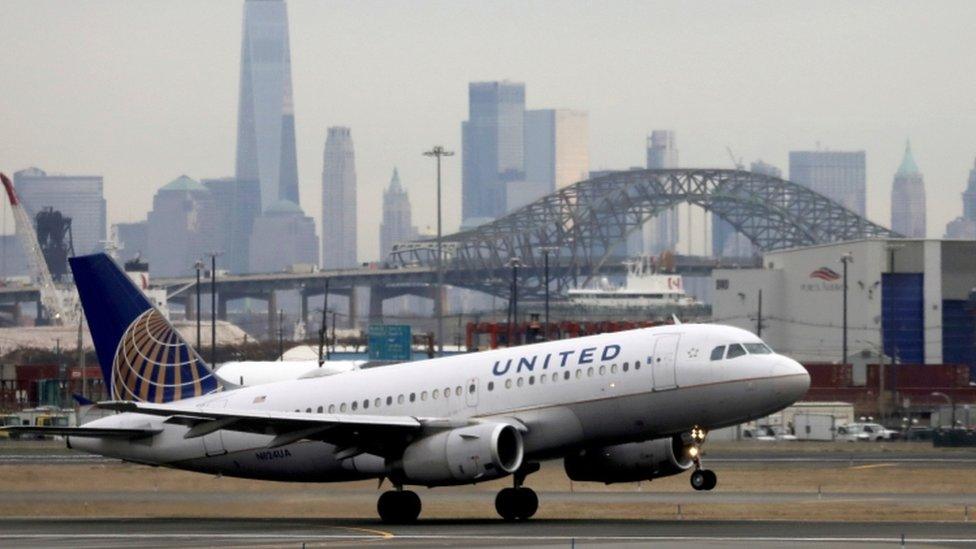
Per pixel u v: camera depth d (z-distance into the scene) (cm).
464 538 14988
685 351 16688
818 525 16188
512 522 17238
